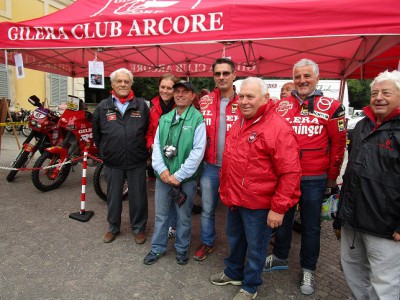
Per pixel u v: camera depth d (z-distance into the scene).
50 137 4.93
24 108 11.86
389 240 1.79
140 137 3.09
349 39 4.37
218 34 2.95
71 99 4.78
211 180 2.86
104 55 6.64
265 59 6.18
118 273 2.63
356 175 1.88
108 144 3.03
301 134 2.43
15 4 10.82
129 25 3.21
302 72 2.40
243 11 2.87
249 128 2.11
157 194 2.76
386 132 1.78
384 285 1.83
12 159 6.85
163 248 2.85
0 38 3.72
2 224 3.47
